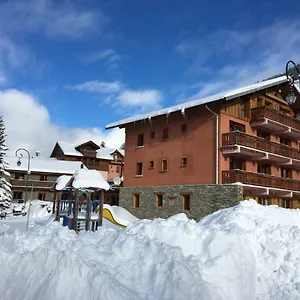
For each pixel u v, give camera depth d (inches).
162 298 176.4
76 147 2103.8
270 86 915.4
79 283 171.3
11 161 1771.7
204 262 215.0
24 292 181.0
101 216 568.4
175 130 926.4
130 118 1057.5
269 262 259.6
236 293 206.8
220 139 807.7
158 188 943.0
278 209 389.4
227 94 775.7
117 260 209.6
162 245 213.6
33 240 253.8
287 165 1011.9
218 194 784.3
